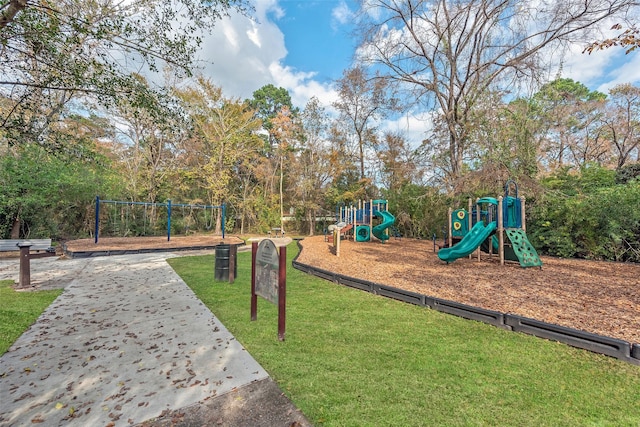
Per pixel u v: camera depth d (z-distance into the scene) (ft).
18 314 12.46
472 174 35.17
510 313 11.05
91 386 7.30
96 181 45.47
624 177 31.53
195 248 37.22
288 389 7.16
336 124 69.82
